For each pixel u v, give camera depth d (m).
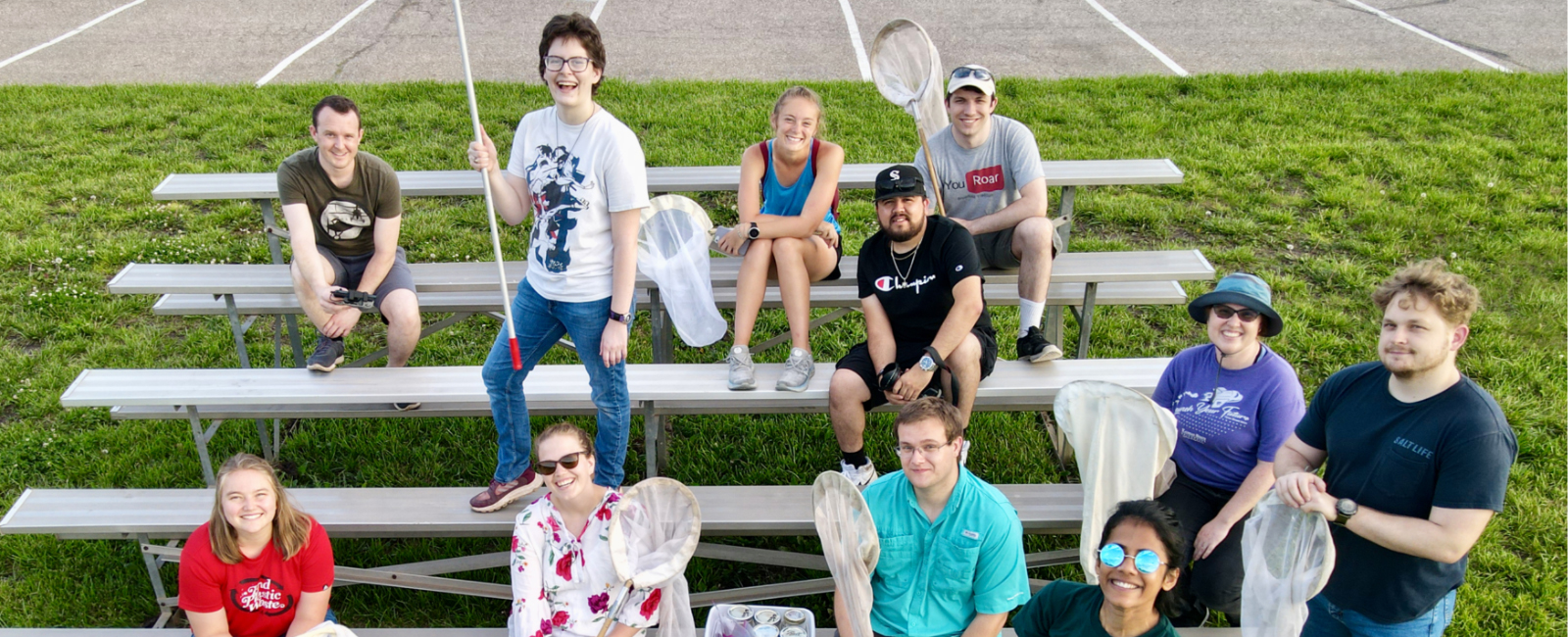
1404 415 2.65
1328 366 5.12
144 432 4.73
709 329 4.13
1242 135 7.59
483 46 10.33
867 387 3.82
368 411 4.14
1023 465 4.53
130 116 8.14
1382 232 6.22
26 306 5.68
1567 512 4.11
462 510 3.82
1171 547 2.50
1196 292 5.80
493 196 3.33
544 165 3.23
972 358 3.75
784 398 3.96
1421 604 2.74
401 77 9.37
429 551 4.10
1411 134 7.54
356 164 4.11
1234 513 3.34
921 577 3.06
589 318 3.32
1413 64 9.38
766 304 4.75
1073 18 11.14
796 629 3.07
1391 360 2.59
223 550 3.05
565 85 3.08
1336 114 7.93
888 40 4.61
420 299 4.86
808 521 3.69
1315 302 5.64
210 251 6.16
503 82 8.92
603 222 3.26
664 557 2.98
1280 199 6.71
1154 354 5.30
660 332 4.60
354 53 10.17
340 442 4.67
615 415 3.60
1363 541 2.78
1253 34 10.41
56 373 5.11
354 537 3.86
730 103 8.31
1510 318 5.45
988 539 2.98
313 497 3.88
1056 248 4.48
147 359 5.27
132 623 3.80
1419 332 2.53
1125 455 3.17
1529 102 8.09
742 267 4.12
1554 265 5.88
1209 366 3.50
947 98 4.59
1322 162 7.09
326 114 3.94
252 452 4.61
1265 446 3.37
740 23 11.16
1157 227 6.39
